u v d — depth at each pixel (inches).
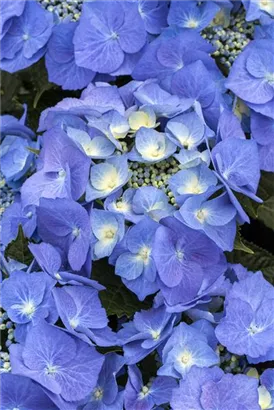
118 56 36.6
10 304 31.7
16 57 37.8
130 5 36.4
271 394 31.6
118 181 32.4
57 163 33.2
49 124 34.2
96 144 32.9
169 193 32.4
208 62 35.6
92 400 32.0
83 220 32.0
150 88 34.2
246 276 33.2
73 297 31.9
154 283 32.1
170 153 32.6
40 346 30.6
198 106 33.3
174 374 31.3
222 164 32.4
